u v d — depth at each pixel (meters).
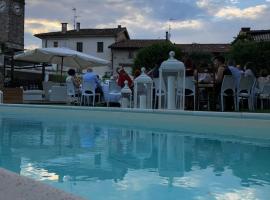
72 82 15.02
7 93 16.25
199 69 12.41
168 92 10.01
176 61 10.16
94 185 3.25
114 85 13.55
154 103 11.76
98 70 51.72
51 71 34.12
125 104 12.13
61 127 8.61
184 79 10.20
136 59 39.94
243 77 10.48
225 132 7.57
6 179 2.62
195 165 4.22
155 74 11.81
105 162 4.36
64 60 19.53
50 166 4.10
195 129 8.08
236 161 4.45
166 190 3.09
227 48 50.94
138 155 4.88
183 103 10.27
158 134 7.28
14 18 54.22
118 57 52.00
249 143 6.06
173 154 4.97
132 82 13.52
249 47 31.59
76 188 3.14
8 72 31.08
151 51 38.72
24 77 33.84
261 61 31.12
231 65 12.17
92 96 14.30
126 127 8.65
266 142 6.19
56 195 2.33
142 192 3.03
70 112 11.14
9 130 7.96
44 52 17.52
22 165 4.17
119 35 54.19
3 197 2.32
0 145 5.77
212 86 11.12
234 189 3.13
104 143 6.02
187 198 2.88
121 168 4.00
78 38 54.41
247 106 11.87
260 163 4.33
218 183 3.35
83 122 9.86
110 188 3.15
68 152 5.09
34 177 3.56
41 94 17.53
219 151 5.24
